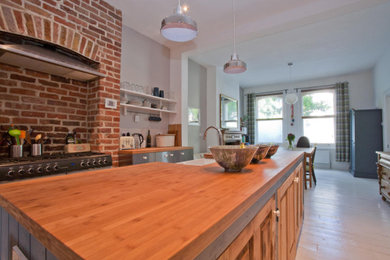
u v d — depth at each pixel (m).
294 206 1.75
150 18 3.21
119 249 0.38
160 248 0.38
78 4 2.46
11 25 1.92
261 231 0.87
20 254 0.65
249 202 0.71
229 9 2.94
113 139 2.81
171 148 3.52
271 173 1.13
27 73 2.28
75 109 2.69
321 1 2.72
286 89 7.16
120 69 3.08
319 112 6.66
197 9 2.95
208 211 0.57
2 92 2.10
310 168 4.21
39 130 2.36
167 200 0.67
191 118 5.00
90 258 0.35
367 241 2.17
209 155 2.80
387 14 3.18
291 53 4.65
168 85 4.23
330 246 2.08
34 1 2.08
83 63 2.47
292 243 1.64
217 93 5.61
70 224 0.49
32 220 0.52
